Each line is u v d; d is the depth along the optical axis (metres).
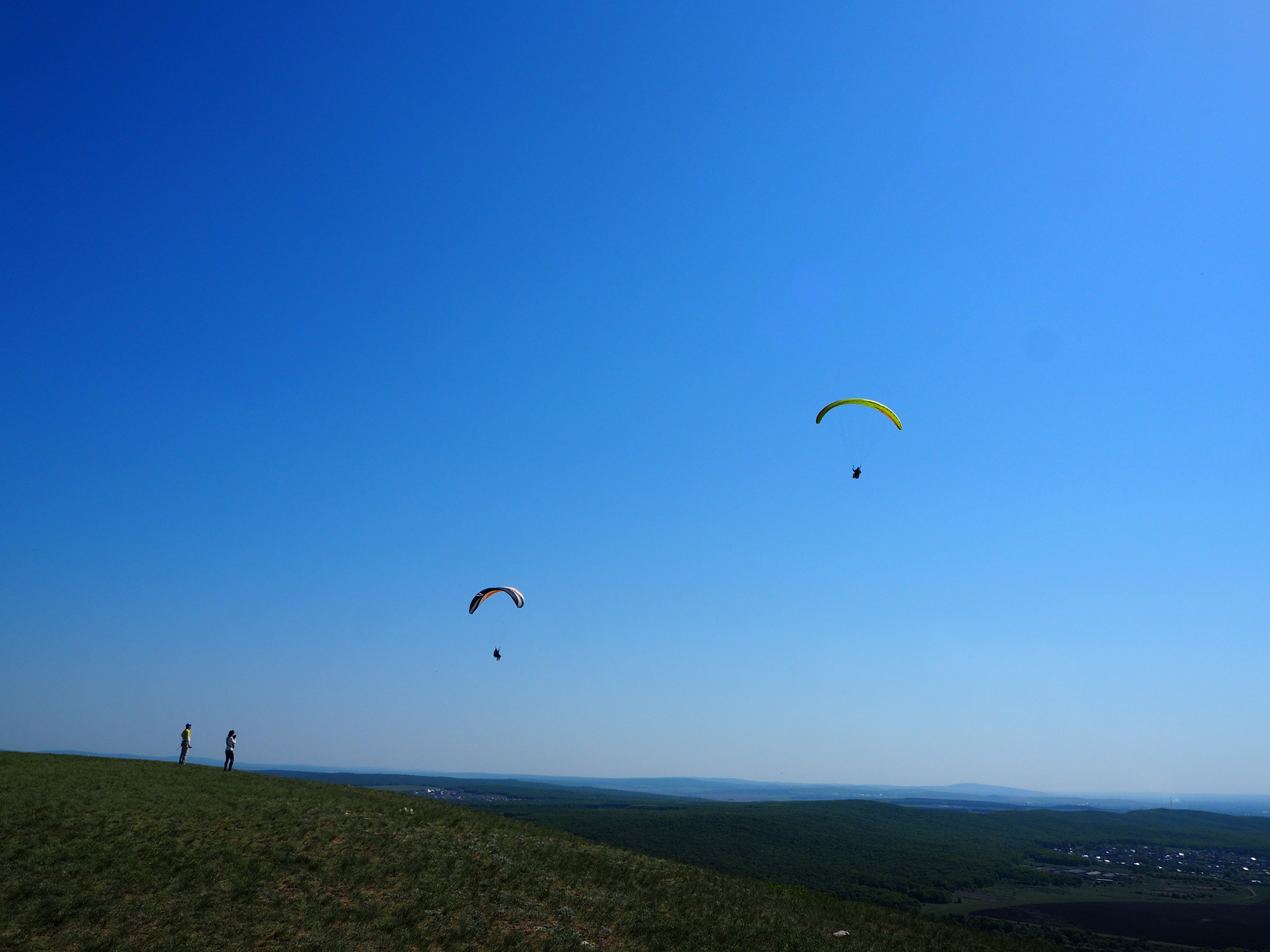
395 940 21.78
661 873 35.53
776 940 26.64
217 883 24.34
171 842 27.47
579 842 41.25
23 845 25.14
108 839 26.97
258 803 35.19
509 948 22.41
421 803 45.12
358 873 27.08
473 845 33.75
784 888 39.75
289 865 26.94
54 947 19.02
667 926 26.44
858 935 29.48
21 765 37.00
